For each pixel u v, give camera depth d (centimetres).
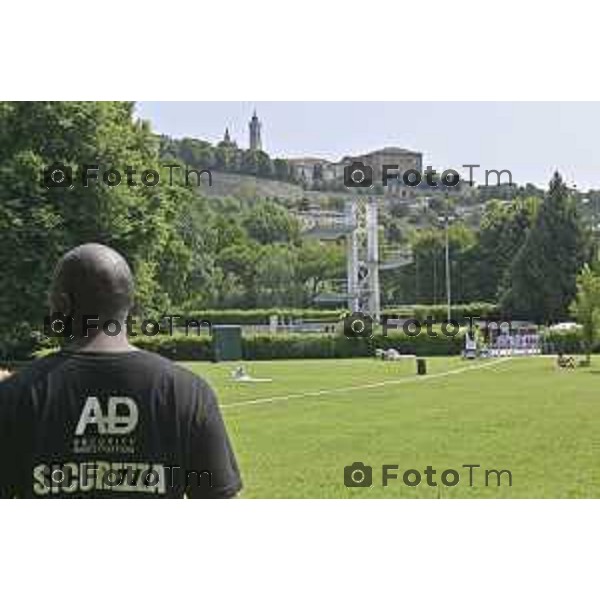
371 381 2425
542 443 1444
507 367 2717
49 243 2703
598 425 1609
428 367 2795
